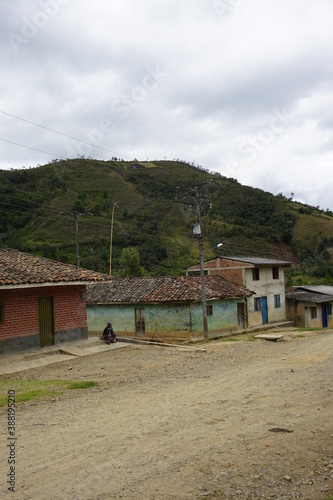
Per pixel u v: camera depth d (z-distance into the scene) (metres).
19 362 15.07
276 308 34.81
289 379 11.24
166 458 6.06
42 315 17.42
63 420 7.85
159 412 8.27
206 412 8.24
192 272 40.28
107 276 19.27
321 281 52.31
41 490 5.17
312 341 20.52
